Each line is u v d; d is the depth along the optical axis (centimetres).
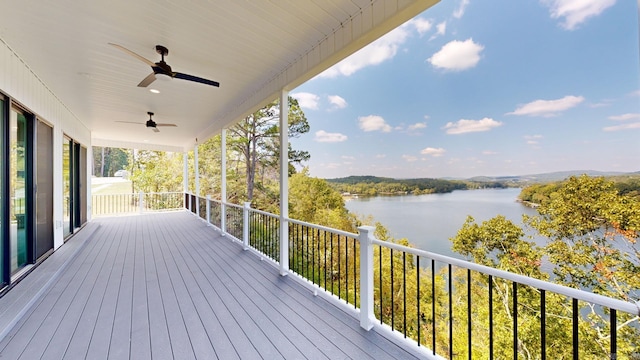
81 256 466
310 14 261
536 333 773
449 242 1470
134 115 629
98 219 872
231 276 373
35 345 215
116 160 2178
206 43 311
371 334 233
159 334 232
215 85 362
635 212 804
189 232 676
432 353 198
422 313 902
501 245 1154
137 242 572
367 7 248
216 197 1559
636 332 661
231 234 645
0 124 306
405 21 232
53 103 473
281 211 386
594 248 881
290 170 1630
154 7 248
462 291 955
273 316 263
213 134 743
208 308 279
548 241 1011
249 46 318
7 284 309
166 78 322
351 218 1683
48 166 452
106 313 267
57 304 286
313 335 231
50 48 318
